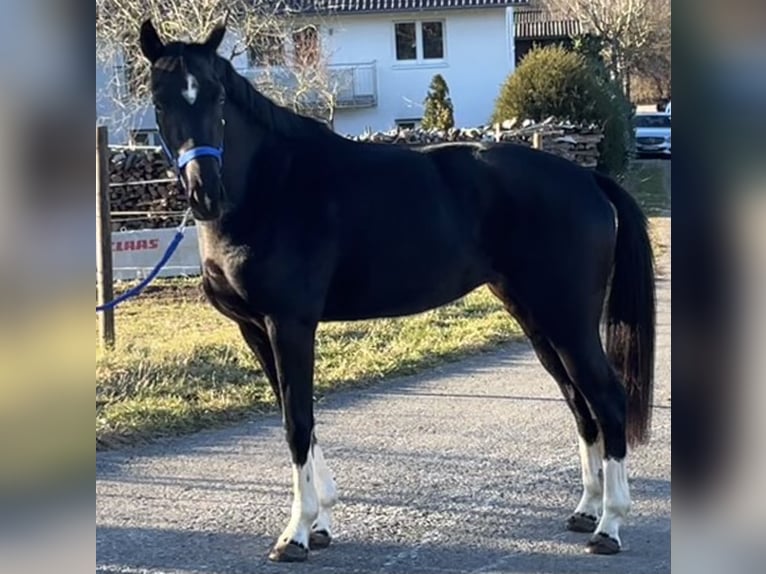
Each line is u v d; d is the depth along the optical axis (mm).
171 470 5137
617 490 3996
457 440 5570
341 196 4023
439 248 4098
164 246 11133
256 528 4332
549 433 5688
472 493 4703
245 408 6230
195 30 15258
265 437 5715
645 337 4148
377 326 8555
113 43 15633
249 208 3916
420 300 4207
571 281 4066
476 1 25922
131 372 6559
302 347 3975
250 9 17078
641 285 4160
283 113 4082
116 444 5527
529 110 17844
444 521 4352
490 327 8609
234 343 7605
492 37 26219
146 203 12836
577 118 17750
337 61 26516
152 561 3967
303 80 19438
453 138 15289
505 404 6359
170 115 3682
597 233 4082
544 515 4410
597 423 4066
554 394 6598
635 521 4312
